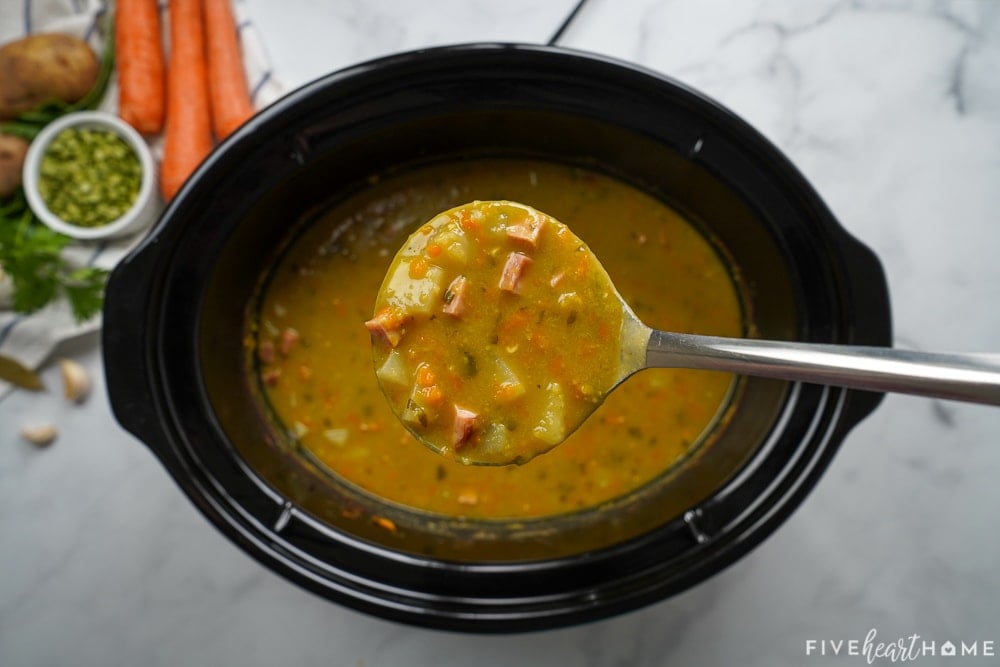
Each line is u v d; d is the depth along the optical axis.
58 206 0.62
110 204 0.63
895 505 0.62
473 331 0.44
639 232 0.59
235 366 0.58
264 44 0.64
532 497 0.58
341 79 0.52
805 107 0.63
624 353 0.44
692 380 0.58
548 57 0.52
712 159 0.53
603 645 0.61
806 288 0.53
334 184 0.58
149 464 0.63
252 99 0.63
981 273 0.62
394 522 0.57
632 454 0.58
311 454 0.58
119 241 0.63
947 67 0.62
